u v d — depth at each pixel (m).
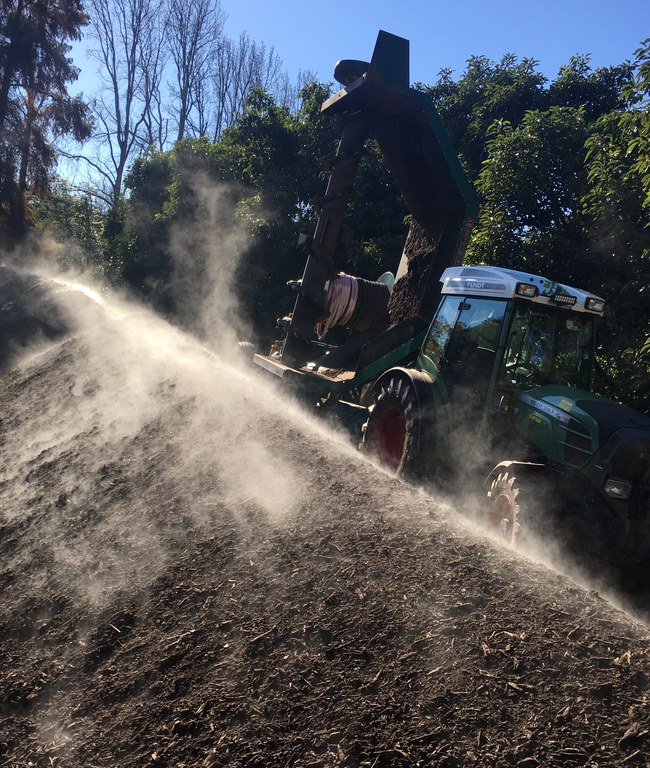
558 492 5.27
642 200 8.04
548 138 10.13
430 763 2.74
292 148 17.52
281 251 16.28
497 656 3.24
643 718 2.84
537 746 2.75
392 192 14.90
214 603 4.15
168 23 44.34
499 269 6.40
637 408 7.73
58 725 3.58
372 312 8.52
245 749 3.01
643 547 5.04
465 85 16.02
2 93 28.33
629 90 7.40
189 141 21.03
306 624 3.71
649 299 8.22
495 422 5.95
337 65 7.78
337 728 3.00
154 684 3.63
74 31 30.11
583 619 3.51
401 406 6.70
